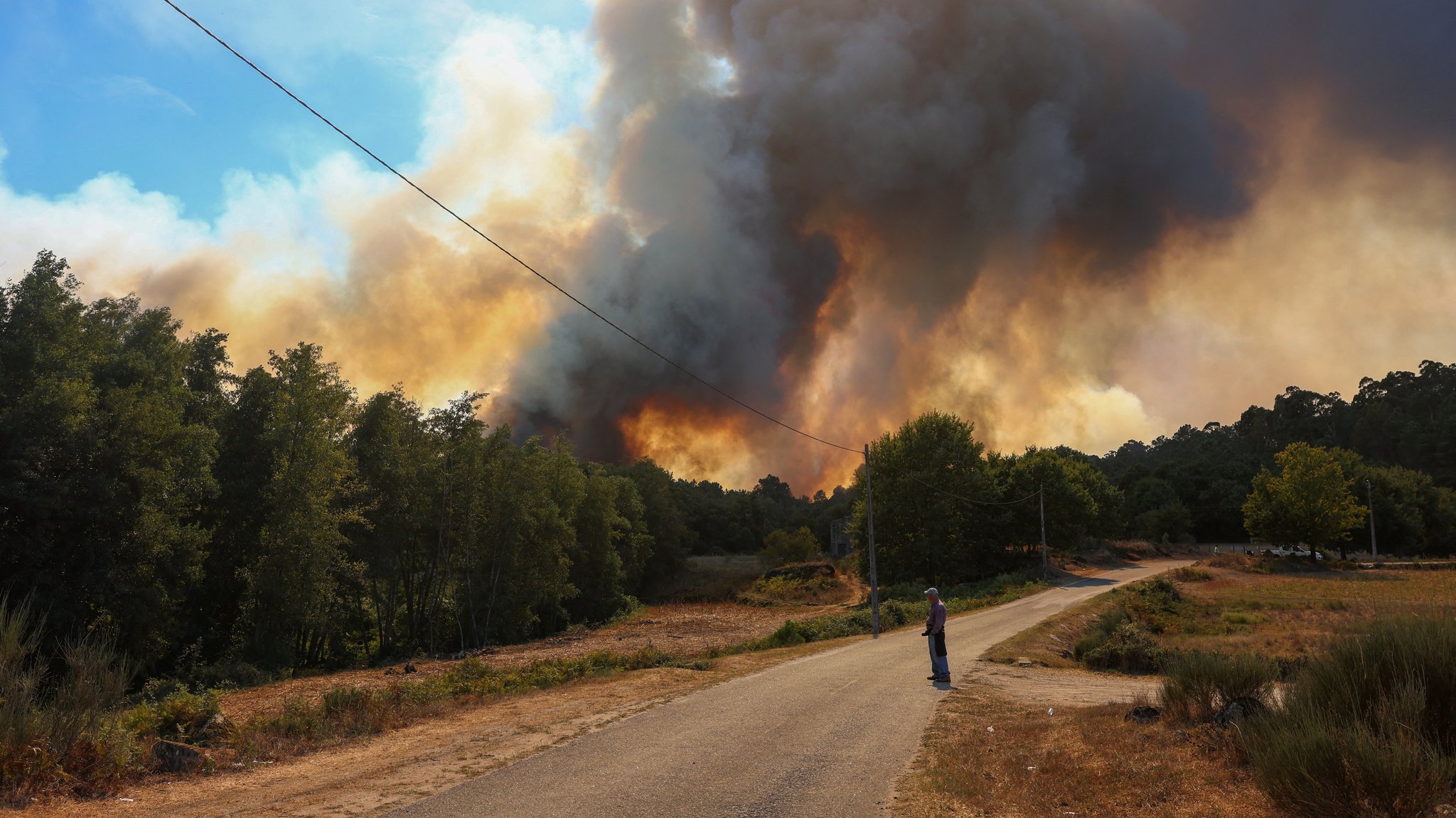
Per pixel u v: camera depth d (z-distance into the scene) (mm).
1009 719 12820
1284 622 37594
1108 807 7652
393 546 47250
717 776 9141
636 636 53656
